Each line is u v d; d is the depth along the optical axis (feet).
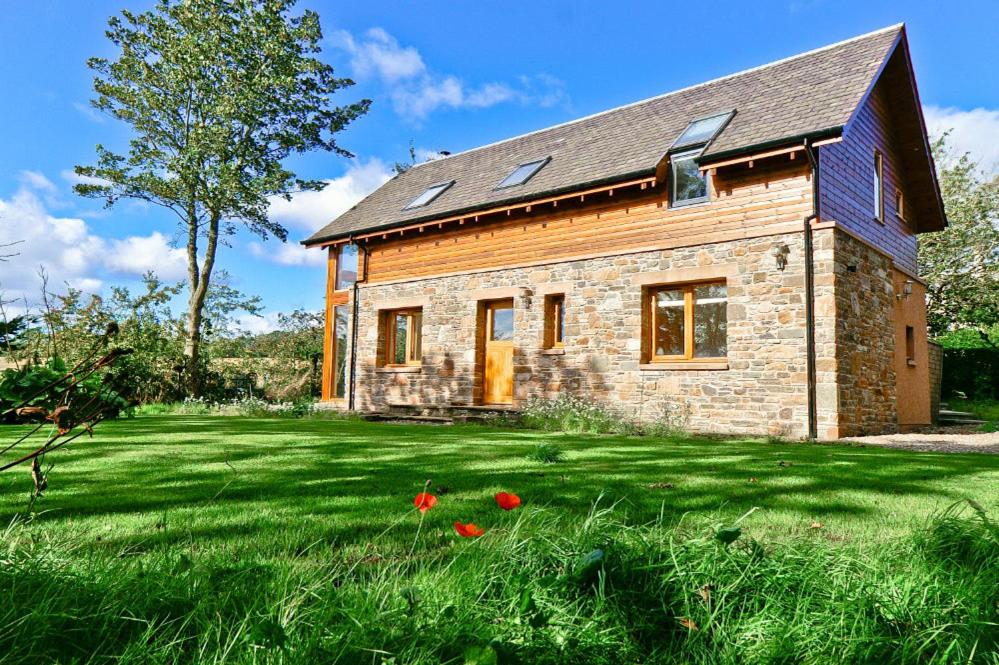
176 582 5.44
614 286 38.55
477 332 45.24
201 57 58.23
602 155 42.65
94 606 4.89
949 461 17.69
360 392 52.39
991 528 6.86
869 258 36.06
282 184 61.21
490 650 4.03
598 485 12.34
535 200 41.55
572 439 25.62
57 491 11.39
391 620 4.60
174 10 58.13
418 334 51.01
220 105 58.23
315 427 30.86
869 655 4.41
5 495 10.91
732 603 5.09
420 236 49.88
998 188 65.62
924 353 44.34
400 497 10.86
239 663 4.12
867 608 4.94
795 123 32.71
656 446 22.22
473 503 10.28
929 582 5.57
